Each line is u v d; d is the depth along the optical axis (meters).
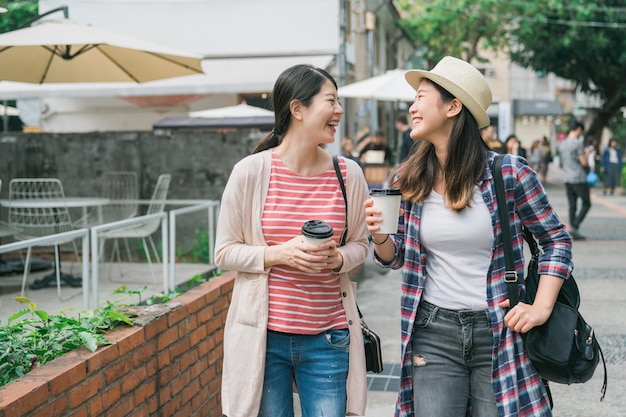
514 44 30.33
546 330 2.62
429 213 2.79
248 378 2.80
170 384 3.64
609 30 26.69
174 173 9.91
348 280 2.92
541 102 41.75
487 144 2.81
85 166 9.95
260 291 2.80
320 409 2.80
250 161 2.85
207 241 9.46
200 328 4.06
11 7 16.56
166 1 16.00
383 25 26.20
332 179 2.88
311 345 2.81
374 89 12.45
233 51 15.96
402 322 2.84
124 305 3.78
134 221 5.57
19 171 9.92
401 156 10.52
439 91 2.73
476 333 2.71
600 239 12.75
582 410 4.66
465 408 2.79
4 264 8.29
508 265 2.69
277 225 2.81
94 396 2.89
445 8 26.56
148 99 16.33
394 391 5.03
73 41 6.88
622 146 45.22
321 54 15.77
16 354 3.00
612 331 6.52
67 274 7.52
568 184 12.66
